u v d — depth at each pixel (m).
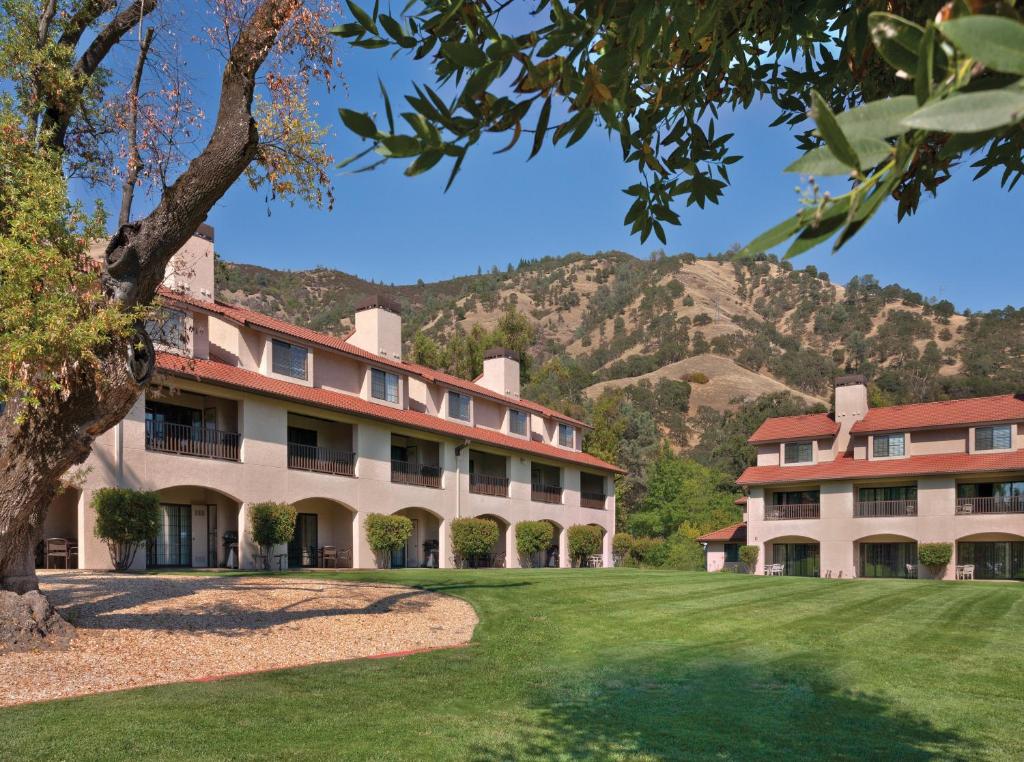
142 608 12.27
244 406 24.05
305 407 25.88
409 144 1.69
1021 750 6.55
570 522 41.69
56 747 5.81
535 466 42.06
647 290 171.00
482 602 15.92
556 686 8.67
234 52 8.87
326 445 29.67
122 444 20.23
